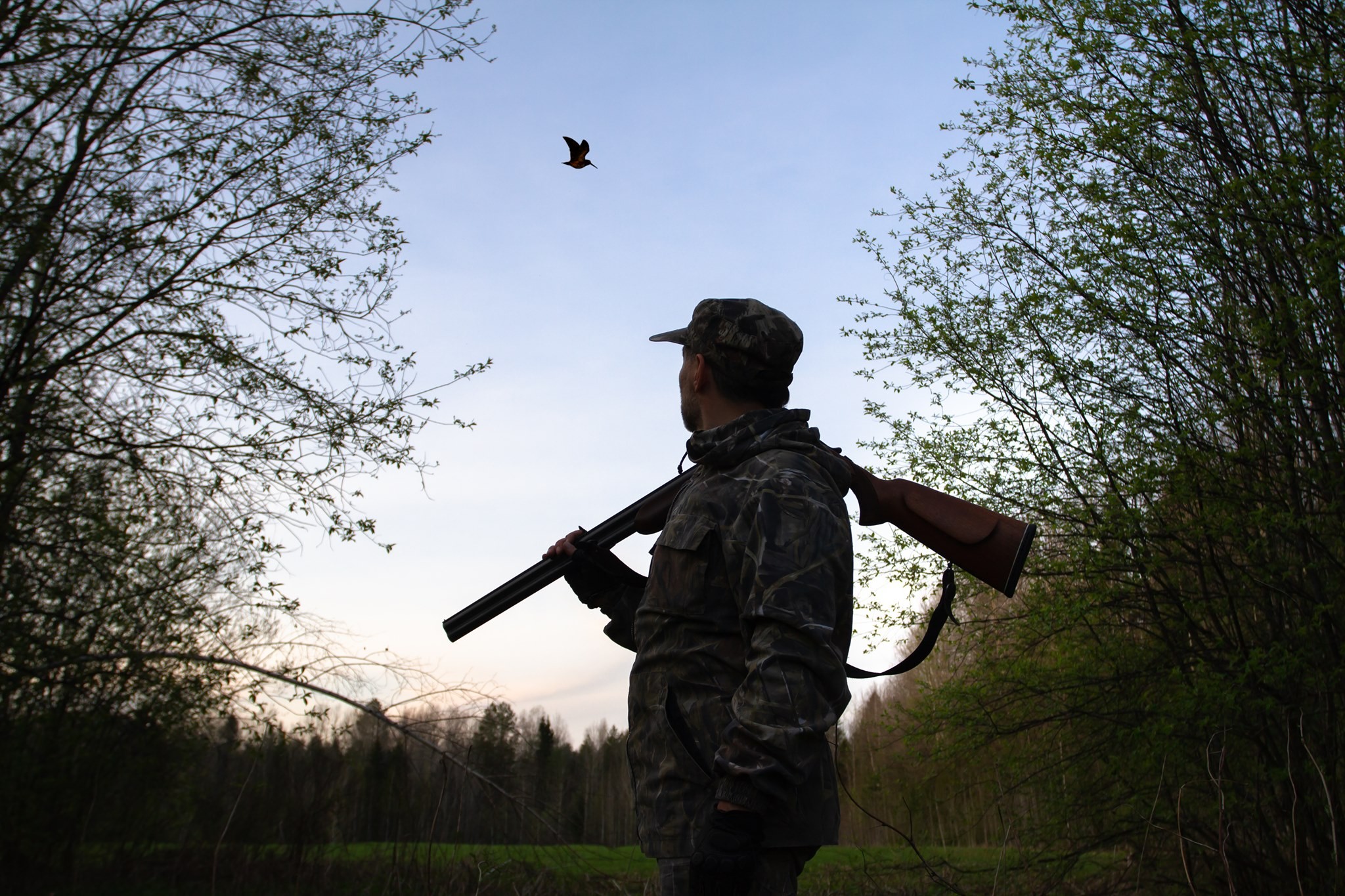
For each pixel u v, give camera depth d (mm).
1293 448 5902
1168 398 6473
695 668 1576
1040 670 7047
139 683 7395
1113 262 6520
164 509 7520
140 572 7453
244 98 7555
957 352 7016
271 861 6719
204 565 7359
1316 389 5750
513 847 5875
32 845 7070
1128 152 6363
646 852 1595
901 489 1907
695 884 1386
